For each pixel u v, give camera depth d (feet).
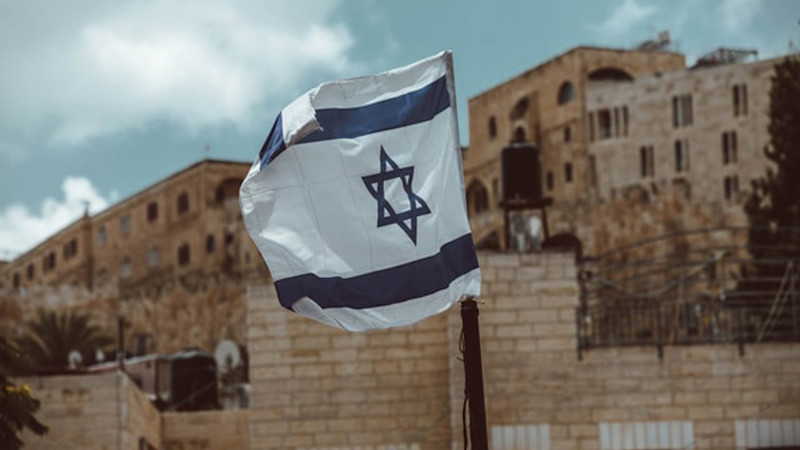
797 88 198.70
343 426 112.27
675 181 259.80
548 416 110.42
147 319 336.90
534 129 274.57
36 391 119.75
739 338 111.86
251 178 55.42
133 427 125.18
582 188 265.75
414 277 54.44
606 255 122.21
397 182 55.01
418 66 56.13
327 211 54.95
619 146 264.11
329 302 54.49
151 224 342.44
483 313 111.45
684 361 111.34
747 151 254.88
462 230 54.75
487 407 110.22
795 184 193.26
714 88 259.39
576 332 111.55
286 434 112.47
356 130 55.42
